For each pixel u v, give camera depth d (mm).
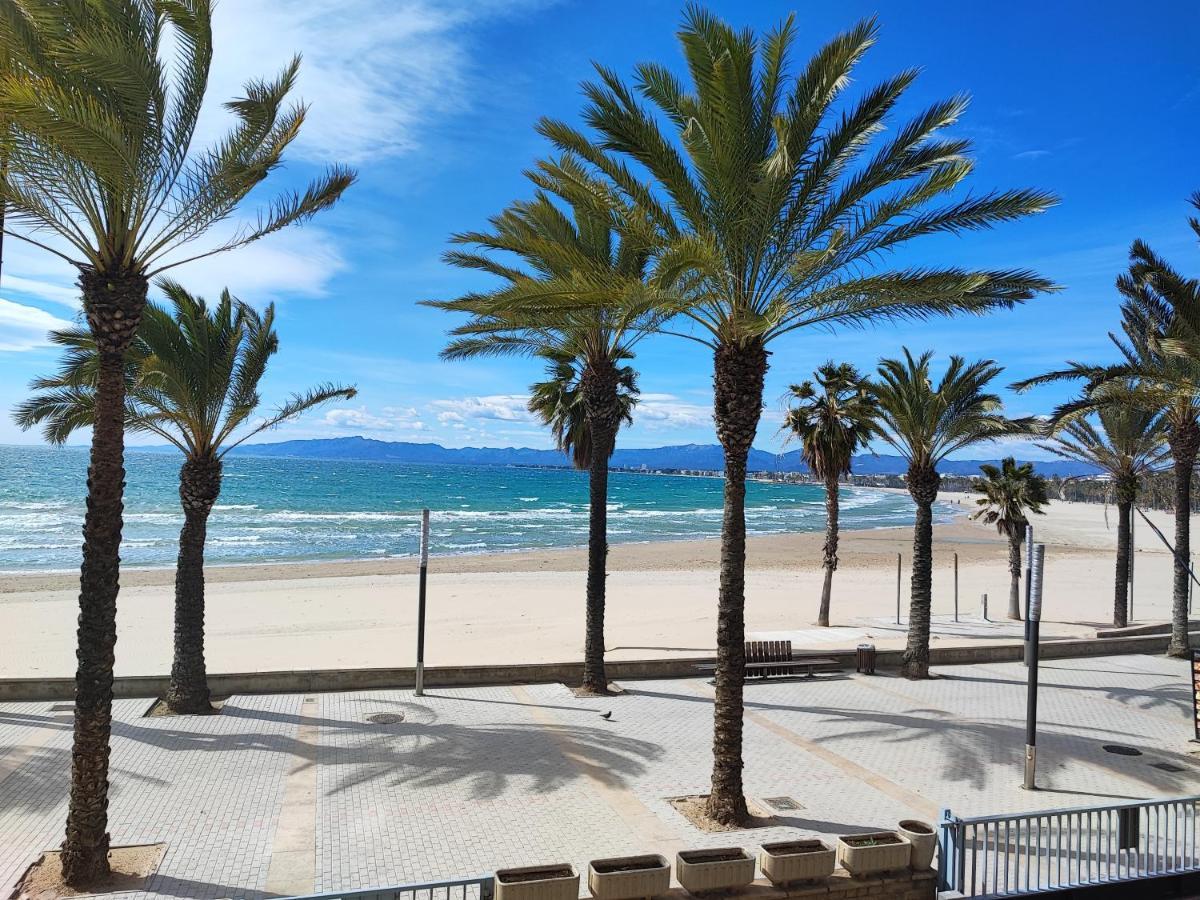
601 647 15438
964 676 17734
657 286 8734
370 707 13977
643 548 49906
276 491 102375
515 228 15172
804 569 40188
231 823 9117
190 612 13414
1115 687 16828
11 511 63156
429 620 24047
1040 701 15594
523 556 43594
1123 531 23797
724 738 9531
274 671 14906
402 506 83562
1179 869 8133
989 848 8883
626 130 9500
